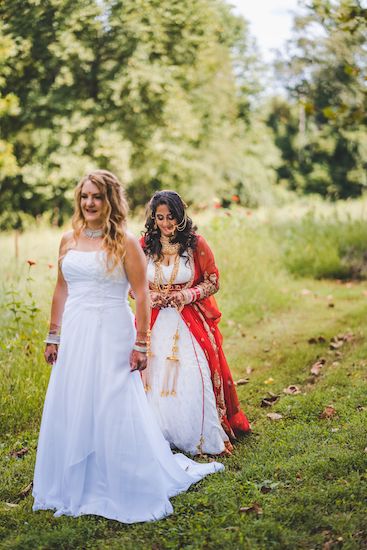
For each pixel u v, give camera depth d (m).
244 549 3.10
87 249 3.66
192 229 4.61
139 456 3.61
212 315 4.68
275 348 7.38
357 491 3.53
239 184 34.53
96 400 3.60
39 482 3.69
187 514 3.53
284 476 3.89
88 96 20.39
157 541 3.28
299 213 16.66
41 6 14.95
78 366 3.62
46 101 18.19
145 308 3.72
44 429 3.69
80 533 3.38
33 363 5.76
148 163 24.88
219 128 31.61
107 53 19.27
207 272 4.62
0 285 7.63
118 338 3.67
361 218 13.78
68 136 20.02
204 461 4.36
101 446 3.58
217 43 28.34
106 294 3.66
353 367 6.30
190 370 4.46
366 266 12.16
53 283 7.35
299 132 40.62
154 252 4.60
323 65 10.16
